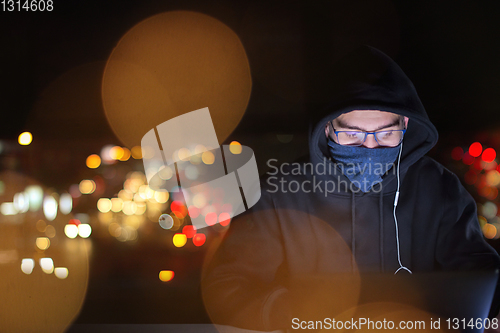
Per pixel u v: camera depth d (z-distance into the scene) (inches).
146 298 205.5
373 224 73.0
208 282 65.6
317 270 72.4
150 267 258.4
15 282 229.6
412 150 75.5
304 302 54.3
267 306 58.8
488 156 277.3
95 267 258.7
